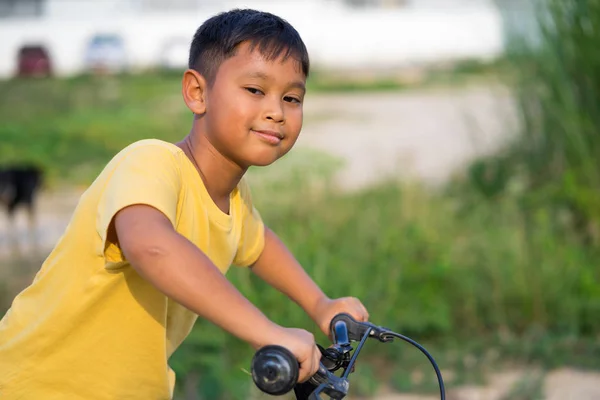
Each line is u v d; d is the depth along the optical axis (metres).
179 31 37.56
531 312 7.66
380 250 8.38
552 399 6.37
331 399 2.71
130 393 3.12
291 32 2.87
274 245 3.52
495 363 6.96
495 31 37.12
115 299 2.99
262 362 2.30
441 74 30.67
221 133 2.84
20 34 37.78
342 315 3.11
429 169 14.32
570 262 8.12
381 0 39.94
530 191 10.34
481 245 8.52
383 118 21.64
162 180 2.74
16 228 12.19
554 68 9.44
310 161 14.17
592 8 9.06
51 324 3.04
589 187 9.11
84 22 37.75
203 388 6.00
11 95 28.12
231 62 2.81
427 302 7.60
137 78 33.38
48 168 15.98
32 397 3.07
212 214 2.99
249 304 2.48
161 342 3.10
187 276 2.46
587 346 7.24
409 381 6.60
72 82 32.09
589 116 9.21
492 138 14.65
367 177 13.65
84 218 2.96
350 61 38.34
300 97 2.87
